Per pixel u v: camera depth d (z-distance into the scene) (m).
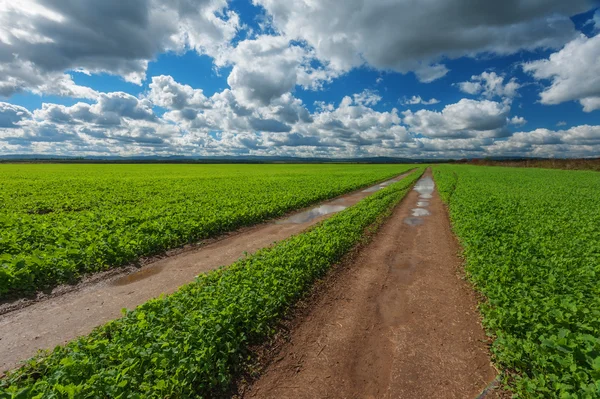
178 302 6.35
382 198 22.89
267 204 19.16
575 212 15.56
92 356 4.76
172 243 11.79
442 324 6.33
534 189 27.50
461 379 4.76
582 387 3.88
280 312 6.62
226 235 13.67
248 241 12.80
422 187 35.44
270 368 5.11
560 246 9.66
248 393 4.59
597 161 71.12
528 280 7.11
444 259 10.37
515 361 4.87
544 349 4.72
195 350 4.79
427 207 20.97
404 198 25.48
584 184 33.09
